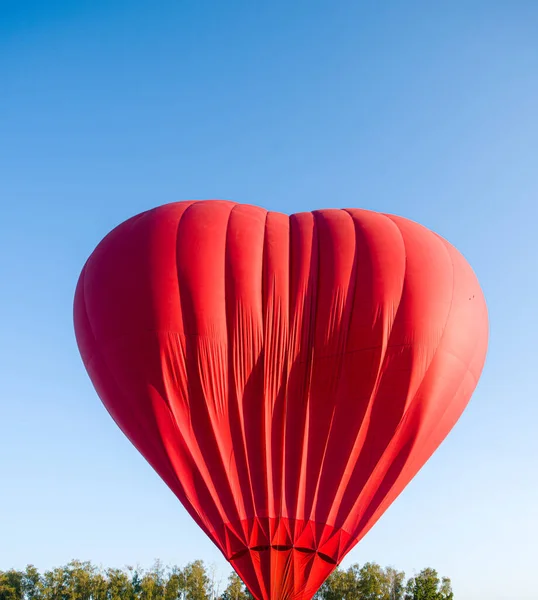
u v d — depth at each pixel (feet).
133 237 53.88
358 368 49.62
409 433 50.42
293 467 48.91
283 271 50.70
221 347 49.24
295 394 49.47
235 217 53.26
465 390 54.60
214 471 49.03
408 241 53.62
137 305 50.85
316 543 48.37
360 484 49.39
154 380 49.70
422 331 50.60
